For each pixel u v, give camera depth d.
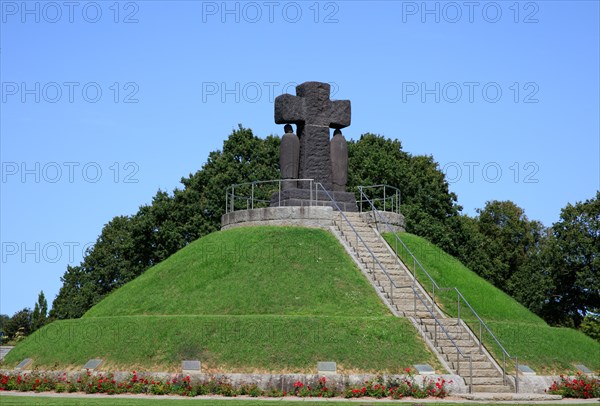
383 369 40.62
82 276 106.69
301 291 47.31
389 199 85.00
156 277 52.22
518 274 100.38
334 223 53.84
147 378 40.97
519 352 44.59
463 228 89.62
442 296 48.81
